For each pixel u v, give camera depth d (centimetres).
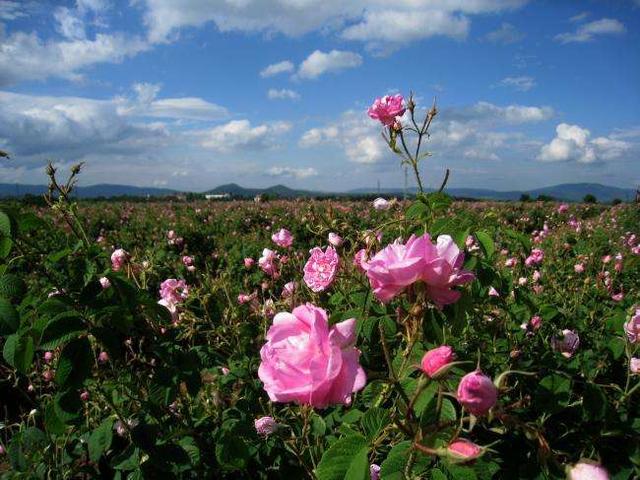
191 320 80
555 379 59
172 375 55
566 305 102
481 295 66
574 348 76
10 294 50
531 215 500
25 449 64
